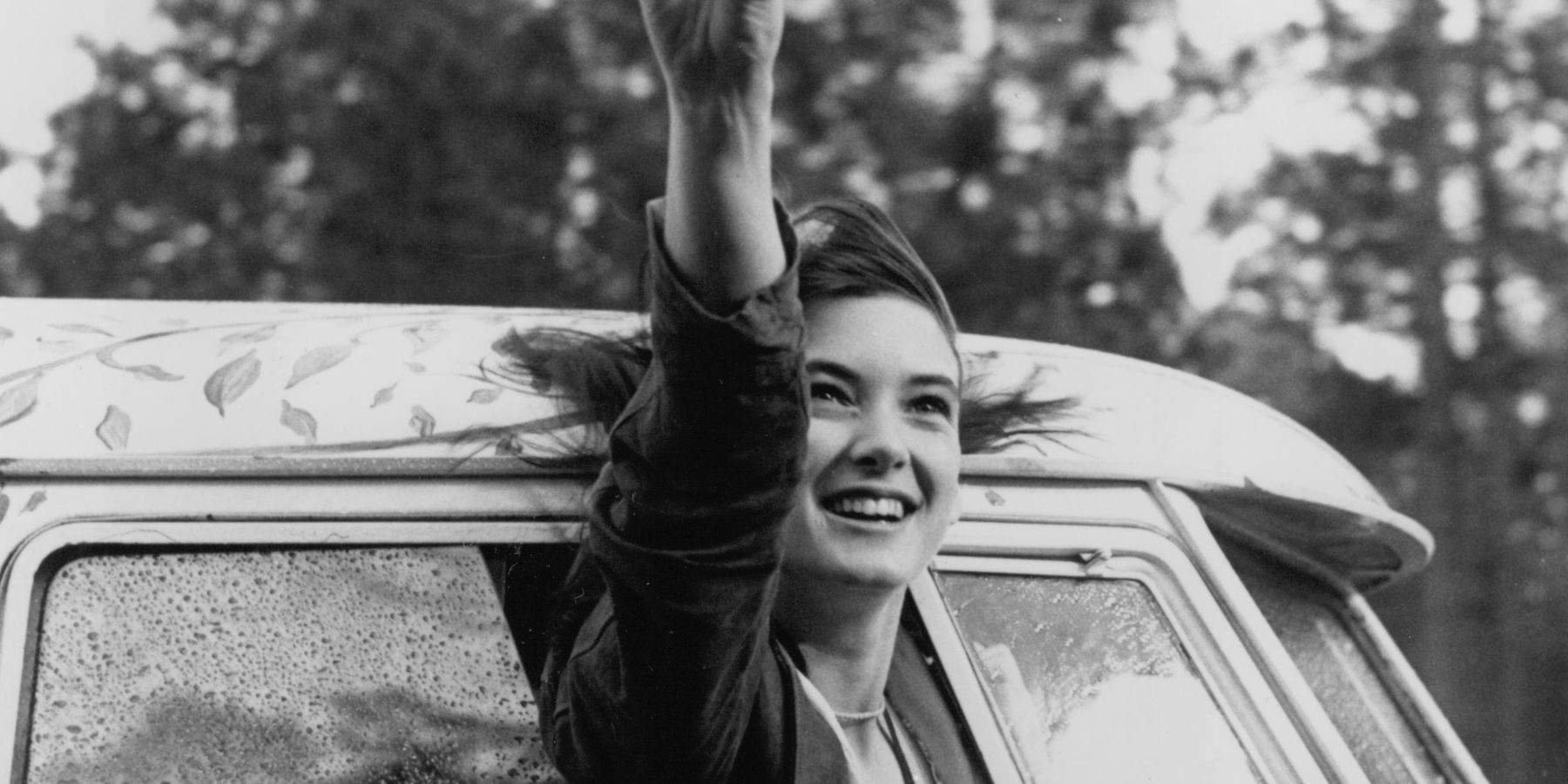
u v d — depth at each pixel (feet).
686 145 6.90
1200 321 31.89
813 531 8.28
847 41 31.12
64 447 8.64
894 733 8.80
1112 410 10.37
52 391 8.86
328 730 8.33
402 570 8.63
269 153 31.17
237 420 8.84
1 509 8.47
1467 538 33.96
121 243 31.65
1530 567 34.06
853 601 8.41
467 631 8.59
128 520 8.50
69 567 8.43
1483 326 35.04
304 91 30.81
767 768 7.97
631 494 7.17
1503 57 35.58
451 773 8.37
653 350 7.13
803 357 7.13
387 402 8.98
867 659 8.58
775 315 7.00
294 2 31.53
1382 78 35.14
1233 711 9.46
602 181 30.07
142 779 8.15
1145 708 9.39
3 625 8.27
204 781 8.19
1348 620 11.62
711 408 6.97
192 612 8.43
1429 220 34.78
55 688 8.23
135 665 8.32
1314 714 9.46
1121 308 31.14
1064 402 10.26
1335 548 11.32
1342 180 34.27
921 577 9.24
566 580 8.41
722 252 6.95
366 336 9.43
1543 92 35.42
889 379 8.40
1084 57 31.83
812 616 8.45
